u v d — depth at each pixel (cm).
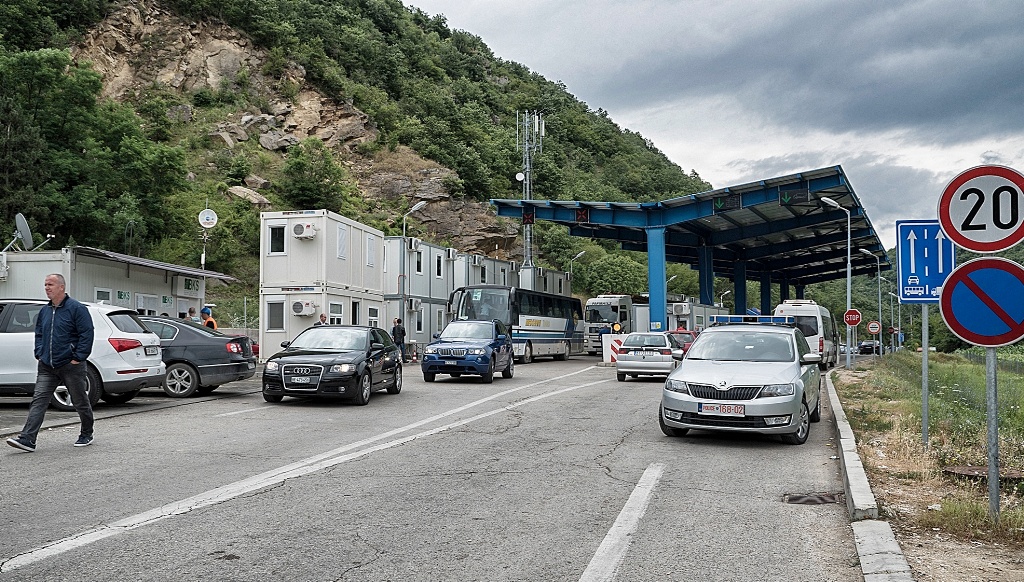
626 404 1524
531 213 3934
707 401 1009
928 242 959
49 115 4572
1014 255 5150
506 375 2336
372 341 1584
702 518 629
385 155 8544
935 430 1096
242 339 1655
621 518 624
